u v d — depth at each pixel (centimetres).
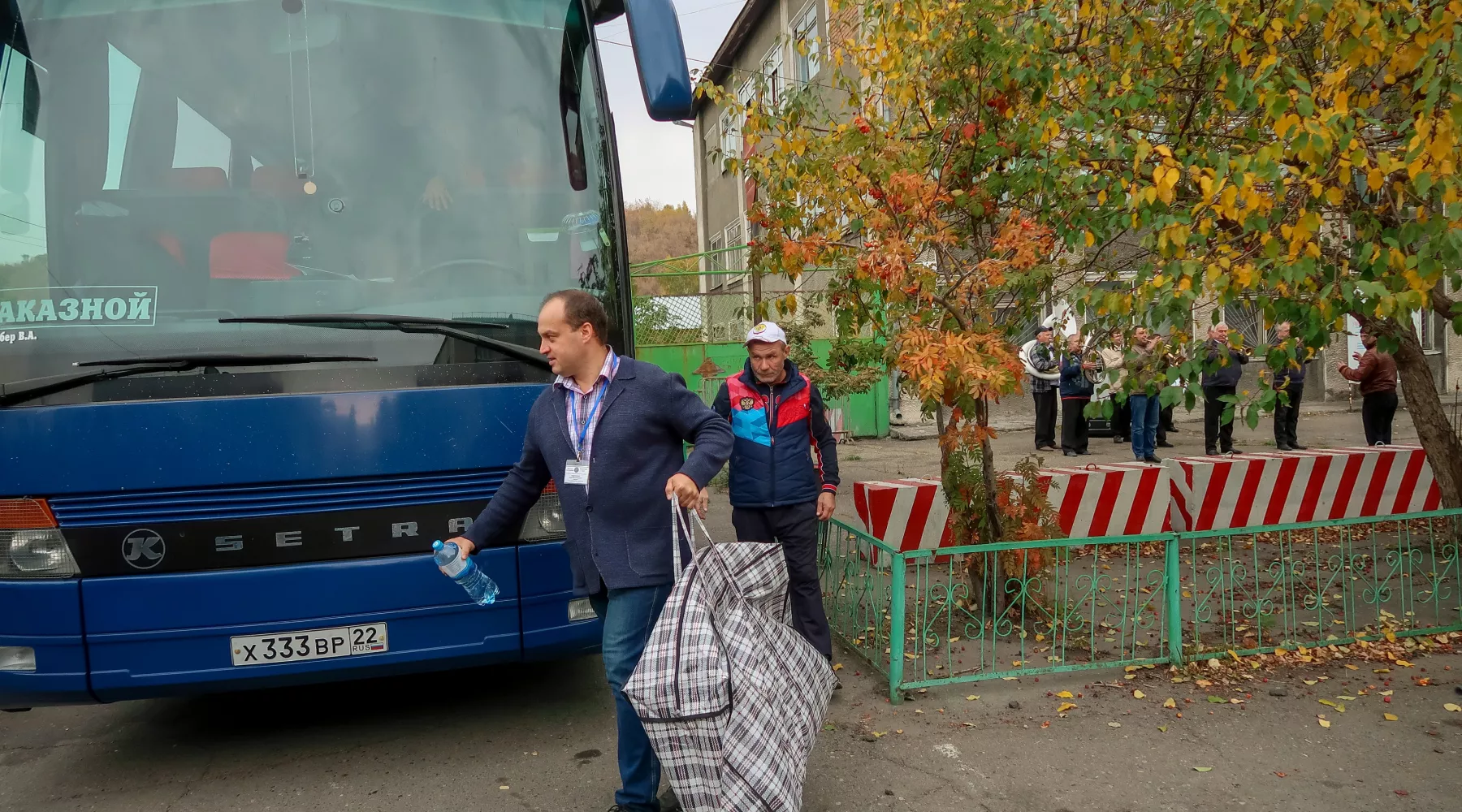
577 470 314
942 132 541
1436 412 650
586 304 315
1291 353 455
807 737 308
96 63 374
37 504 337
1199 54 529
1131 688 455
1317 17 411
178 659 345
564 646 386
